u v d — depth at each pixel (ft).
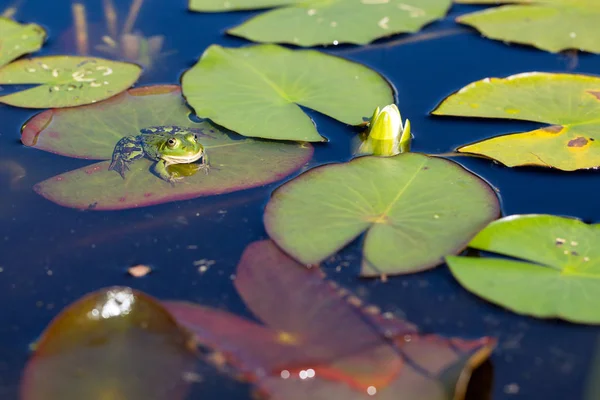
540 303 10.12
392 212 12.04
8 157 14.05
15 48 18.01
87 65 17.40
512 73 17.44
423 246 11.27
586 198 12.83
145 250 11.71
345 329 9.72
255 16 20.03
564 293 10.25
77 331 9.36
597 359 9.37
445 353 9.23
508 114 15.12
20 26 19.17
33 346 9.77
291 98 16.02
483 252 11.35
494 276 10.67
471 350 9.26
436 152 14.42
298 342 9.44
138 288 10.87
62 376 8.85
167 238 12.00
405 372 8.88
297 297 10.37
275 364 9.04
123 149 14.25
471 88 16.08
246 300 10.39
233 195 13.10
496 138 14.49
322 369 8.93
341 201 12.33
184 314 10.02
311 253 11.19
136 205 12.78
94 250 11.71
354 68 17.03
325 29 19.26
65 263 11.43
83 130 15.03
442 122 15.49
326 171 13.14
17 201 12.82
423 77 17.35
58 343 9.21
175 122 15.44
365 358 9.15
